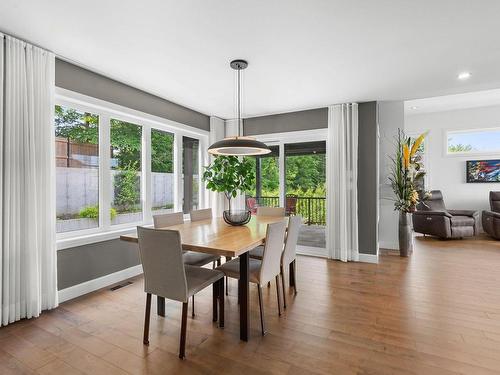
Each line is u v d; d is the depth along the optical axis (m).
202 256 2.74
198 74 3.06
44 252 2.48
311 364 1.74
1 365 1.75
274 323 2.25
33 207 2.36
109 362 1.77
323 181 4.52
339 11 1.94
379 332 2.10
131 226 3.49
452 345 1.92
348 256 4.08
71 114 2.91
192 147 4.70
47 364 1.76
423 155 6.54
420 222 5.68
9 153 2.24
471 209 6.20
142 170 3.71
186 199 4.55
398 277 3.32
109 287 3.08
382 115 4.63
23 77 2.33
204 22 2.08
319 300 2.68
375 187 3.99
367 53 2.57
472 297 2.72
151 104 3.72
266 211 3.77
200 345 1.95
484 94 5.22
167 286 1.89
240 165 4.47
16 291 2.29
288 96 3.81
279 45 2.42
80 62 2.76
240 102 4.09
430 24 2.11
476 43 2.40
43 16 1.99
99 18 2.02
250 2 1.84
